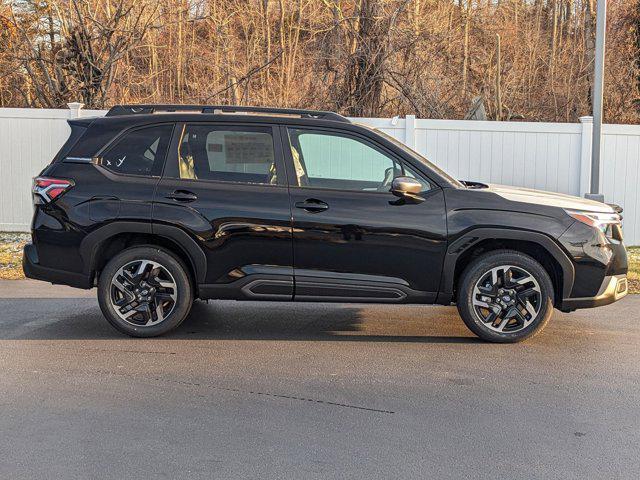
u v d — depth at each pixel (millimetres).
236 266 6457
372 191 6477
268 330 7031
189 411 4828
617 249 6613
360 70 18312
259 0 23031
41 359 5953
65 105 18672
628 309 8195
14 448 4207
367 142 6574
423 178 6512
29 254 6648
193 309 7914
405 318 7625
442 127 12828
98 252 6543
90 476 3859
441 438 4438
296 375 5621
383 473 3938
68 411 4793
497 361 6059
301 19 22734
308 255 6410
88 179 6539
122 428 4523
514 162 12852
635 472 3996
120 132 6656
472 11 24562
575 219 6441
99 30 19031
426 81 19094
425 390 5312
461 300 6488
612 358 6191
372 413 4840
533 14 28484
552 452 4250
